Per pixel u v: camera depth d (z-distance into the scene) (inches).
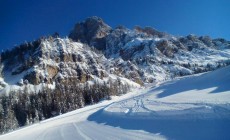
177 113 581.9
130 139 446.3
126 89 5334.6
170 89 1818.4
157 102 1077.1
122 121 760.3
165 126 507.5
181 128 456.1
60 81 6668.3
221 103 589.3
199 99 821.9
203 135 380.8
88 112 2055.9
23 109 3922.2
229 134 349.7
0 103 4055.1
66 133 726.5
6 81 6815.9
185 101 844.0
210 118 455.2
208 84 1346.0
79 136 588.1
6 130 3161.9
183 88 1561.3
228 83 1123.3
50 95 4308.6
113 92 4594.0
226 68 1663.4
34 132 1133.7
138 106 1106.1
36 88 6072.8
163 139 409.7
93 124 922.1
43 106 3976.4
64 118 2015.3
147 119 641.0
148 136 451.5
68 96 4188.0
